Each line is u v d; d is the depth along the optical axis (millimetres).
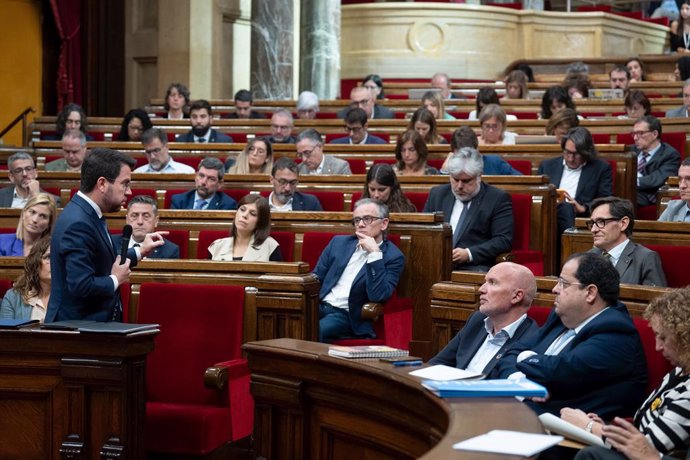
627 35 22625
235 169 10500
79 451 5441
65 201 9891
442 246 7773
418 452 4445
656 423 4332
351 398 4906
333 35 18344
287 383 5191
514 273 5344
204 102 12633
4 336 5508
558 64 20453
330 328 7387
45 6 18594
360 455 4910
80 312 5637
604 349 4848
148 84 18547
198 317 6312
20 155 9602
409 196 9273
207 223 8344
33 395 5559
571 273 5008
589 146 9617
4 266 7195
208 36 18172
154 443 5879
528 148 10523
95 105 18828
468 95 16969
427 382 4281
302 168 10570
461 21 21031
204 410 5945
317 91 18297
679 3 24203
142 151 11945
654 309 4488
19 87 18453
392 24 21016
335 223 8125
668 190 8820
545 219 8914
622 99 14305
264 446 5320
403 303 7617
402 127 13172
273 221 8211
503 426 3682
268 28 17625
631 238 7242
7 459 5594
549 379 4848
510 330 5379
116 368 5402
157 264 6609
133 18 18578
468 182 8422
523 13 21594
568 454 4629
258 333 6352
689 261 6777
